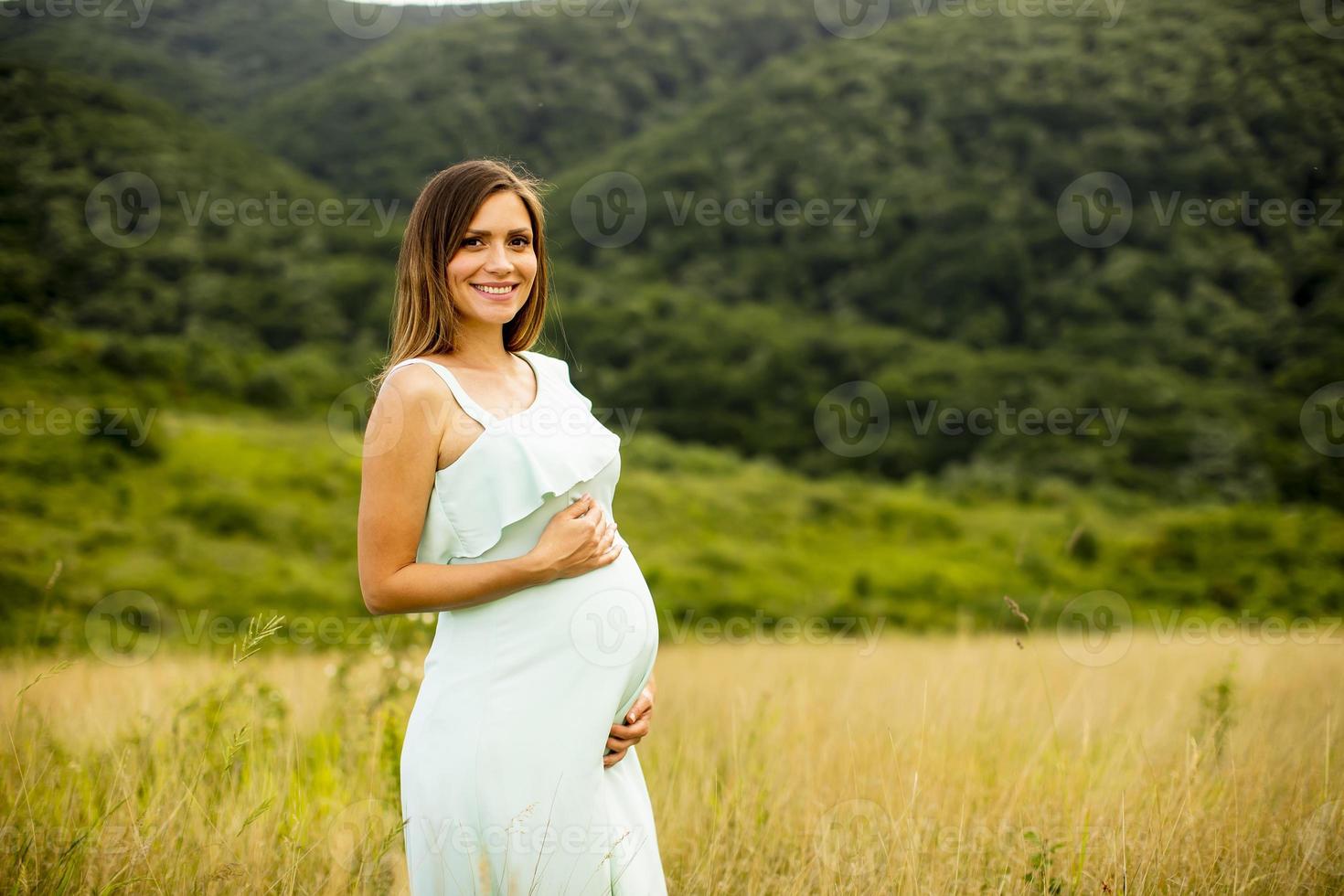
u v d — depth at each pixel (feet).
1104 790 10.86
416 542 6.88
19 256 169.78
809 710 14.84
